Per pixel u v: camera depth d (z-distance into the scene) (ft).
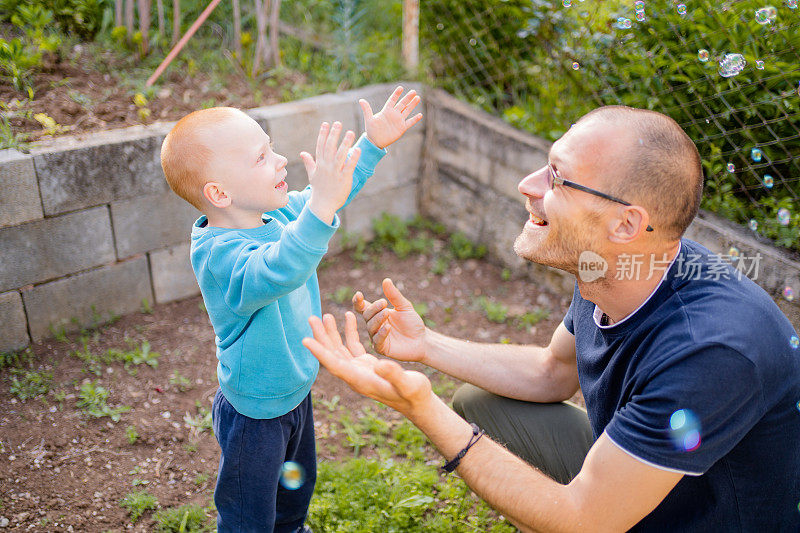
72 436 8.21
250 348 5.48
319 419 8.95
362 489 7.61
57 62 11.02
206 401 9.04
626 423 4.70
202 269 5.42
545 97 11.43
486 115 12.07
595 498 4.77
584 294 5.39
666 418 4.52
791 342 4.84
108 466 7.89
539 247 5.36
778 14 8.36
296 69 12.58
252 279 4.91
